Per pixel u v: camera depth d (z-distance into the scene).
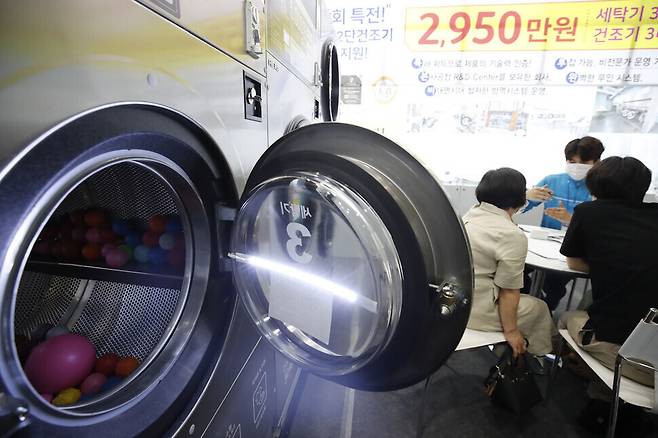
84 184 0.74
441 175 3.34
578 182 2.30
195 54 0.56
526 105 3.05
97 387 0.62
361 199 0.52
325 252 0.61
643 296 1.05
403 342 0.57
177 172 0.58
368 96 3.27
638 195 1.23
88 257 0.76
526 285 2.16
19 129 0.30
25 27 0.30
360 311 0.59
